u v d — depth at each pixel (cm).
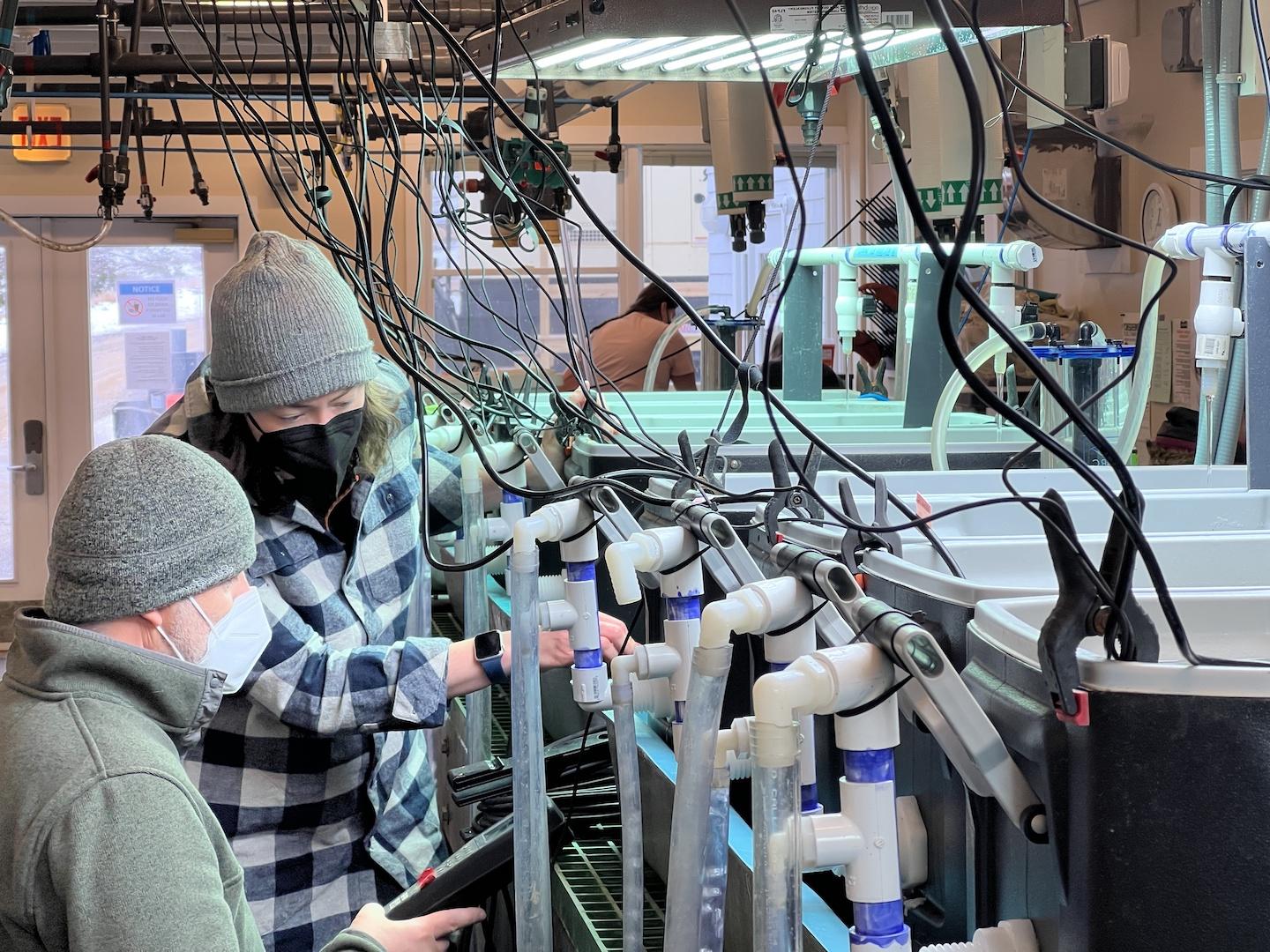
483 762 197
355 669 163
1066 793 79
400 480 190
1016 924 88
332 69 284
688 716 87
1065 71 249
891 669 79
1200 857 74
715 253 720
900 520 151
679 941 87
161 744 119
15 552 680
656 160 709
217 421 171
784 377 317
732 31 181
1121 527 76
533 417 209
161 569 118
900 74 333
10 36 196
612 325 518
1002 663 90
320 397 161
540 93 199
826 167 710
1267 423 181
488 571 262
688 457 139
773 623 89
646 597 177
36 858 110
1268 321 179
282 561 170
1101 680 76
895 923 80
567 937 147
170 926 109
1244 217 226
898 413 282
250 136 211
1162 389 449
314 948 174
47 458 679
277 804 172
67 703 116
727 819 89
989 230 330
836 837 78
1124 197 471
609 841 162
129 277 676
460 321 654
